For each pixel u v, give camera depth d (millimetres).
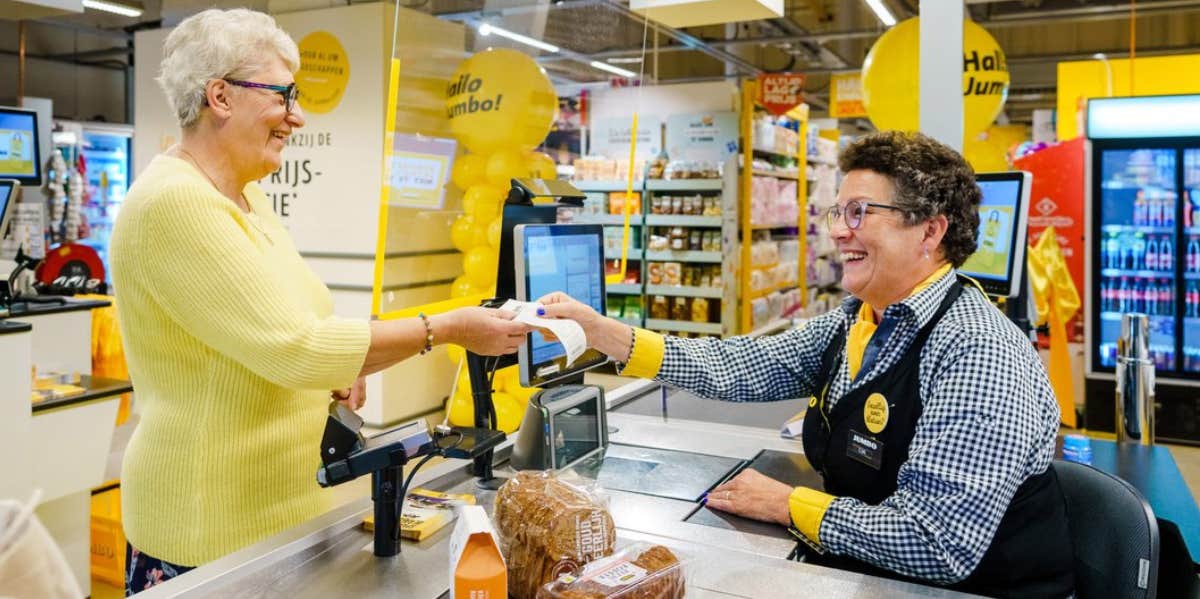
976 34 6160
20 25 11211
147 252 1509
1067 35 12992
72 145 9891
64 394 3600
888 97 6016
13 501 747
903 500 1465
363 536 1527
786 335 2043
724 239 7621
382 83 5766
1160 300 5781
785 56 14430
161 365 1639
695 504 1764
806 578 1375
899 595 1322
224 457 1643
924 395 1527
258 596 1287
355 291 5992
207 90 1625
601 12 3623
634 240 7902
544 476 1421
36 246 6172
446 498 1680
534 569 1270
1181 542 1704
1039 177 6602
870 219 1579
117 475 4004
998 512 1418
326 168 6012
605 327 1911
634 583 1192
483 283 3129
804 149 10086
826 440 1695
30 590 699
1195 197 5652
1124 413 3391
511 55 3143
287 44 1732
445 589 1320
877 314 1719
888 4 9289
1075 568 1648
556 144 3500
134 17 9891
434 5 2711
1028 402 1461
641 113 8180
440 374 5746
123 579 3854
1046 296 5957
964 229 1618
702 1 2764
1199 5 9594
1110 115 5766
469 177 3057
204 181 1586
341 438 1403
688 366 1952
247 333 1482
